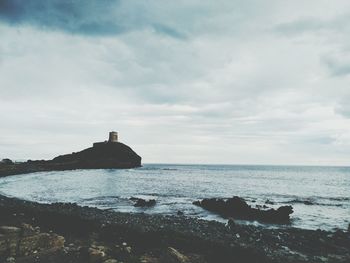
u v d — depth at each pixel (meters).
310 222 28.41
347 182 91.31
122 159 178.38
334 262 15.14
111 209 32.62
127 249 13.63
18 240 12.50
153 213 30.45
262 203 41.25
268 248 17.27
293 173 165.25
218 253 14.15
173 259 12.66
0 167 109.38
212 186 68.81
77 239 14.96
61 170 145.25
